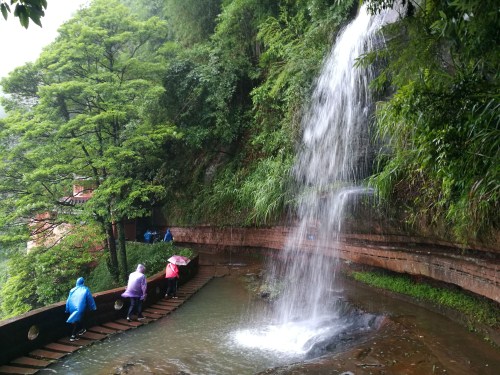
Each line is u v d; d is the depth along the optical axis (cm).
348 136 1076
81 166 1437
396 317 771
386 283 1014
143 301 1027
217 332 871
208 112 2025
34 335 755
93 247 1856
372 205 979
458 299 773
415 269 898
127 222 2580
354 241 1165
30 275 1594
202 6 2348
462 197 535
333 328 814
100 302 917
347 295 1003
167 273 1203
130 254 2094
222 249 2009
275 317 974
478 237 647
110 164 1454
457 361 563
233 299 1177
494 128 397
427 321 749
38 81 1580
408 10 473
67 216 1477
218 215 2011
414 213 831
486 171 431
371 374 534
